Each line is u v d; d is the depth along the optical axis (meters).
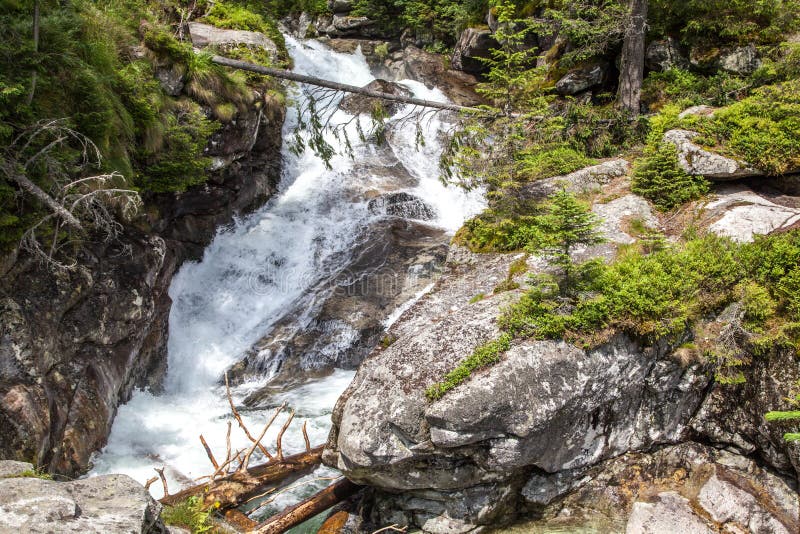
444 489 7.07
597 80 14.41
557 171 11.54
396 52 22.83
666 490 7.38
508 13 11.20
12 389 6.75
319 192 14.66
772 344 7.43
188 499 6.45
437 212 14.44
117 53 10.09
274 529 6.95
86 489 4.20
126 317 8.98
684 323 7.67
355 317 11.42
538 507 7.36
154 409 9.65
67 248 8.29
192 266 12.34
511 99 11.02
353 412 7.06
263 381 10.70
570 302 7.59
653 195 10.42
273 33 17.61
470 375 6.87
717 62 13.20
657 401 7.77
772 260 7.90
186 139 10.74
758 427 7.41
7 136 7.05
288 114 16.14
